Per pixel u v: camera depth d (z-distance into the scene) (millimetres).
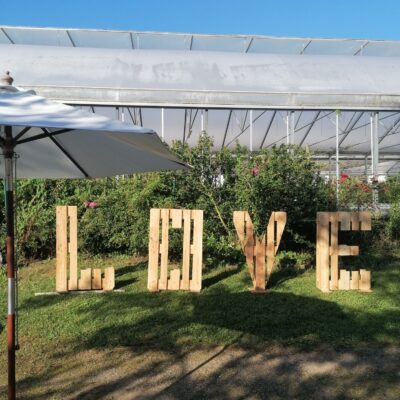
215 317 5246
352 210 8938
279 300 5918
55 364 4066
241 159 8180
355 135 16656
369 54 18125
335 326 4902
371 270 7613
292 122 12609
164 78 12539
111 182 9250
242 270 7598
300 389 3551
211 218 8133
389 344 4414
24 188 8617
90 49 14000
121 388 3602
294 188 7930
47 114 2264
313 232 8375
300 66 13570
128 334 4742
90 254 8727
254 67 13344
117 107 12430
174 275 6531
